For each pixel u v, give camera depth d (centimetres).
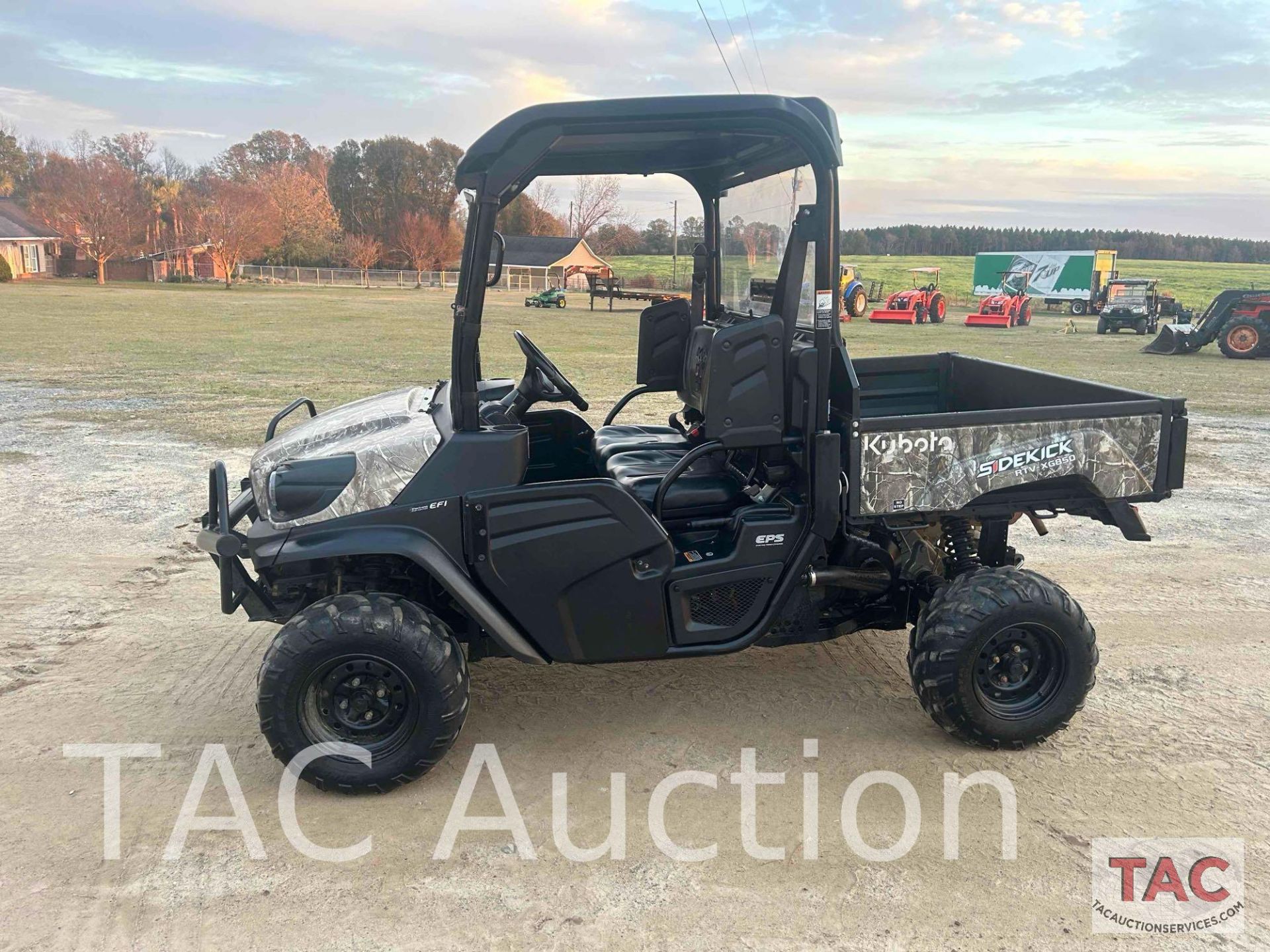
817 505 371
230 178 9619
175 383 1430
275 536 349
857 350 2198
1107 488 385
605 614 367
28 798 350
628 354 1930
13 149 10062
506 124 332
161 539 661
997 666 381
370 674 348
